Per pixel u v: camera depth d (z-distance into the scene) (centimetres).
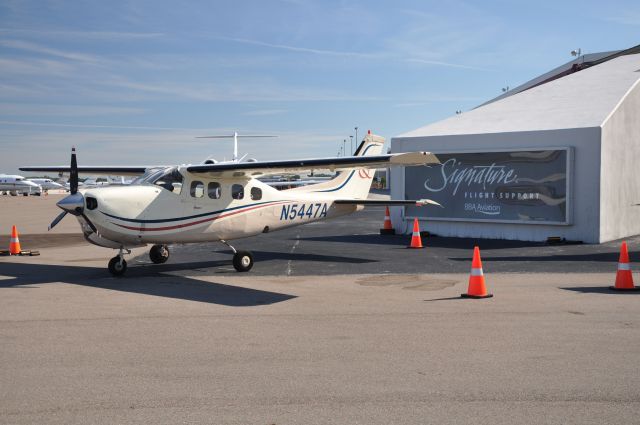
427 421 429
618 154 1695
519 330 696
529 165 1720
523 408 452
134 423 427
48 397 480
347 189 1590
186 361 580
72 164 1167
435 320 754
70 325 738
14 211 3769
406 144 1986
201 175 1237
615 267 1220
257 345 639
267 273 1212
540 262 1309
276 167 1190
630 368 547
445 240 1809
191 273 1218
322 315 792
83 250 1658
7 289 1018
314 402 467
